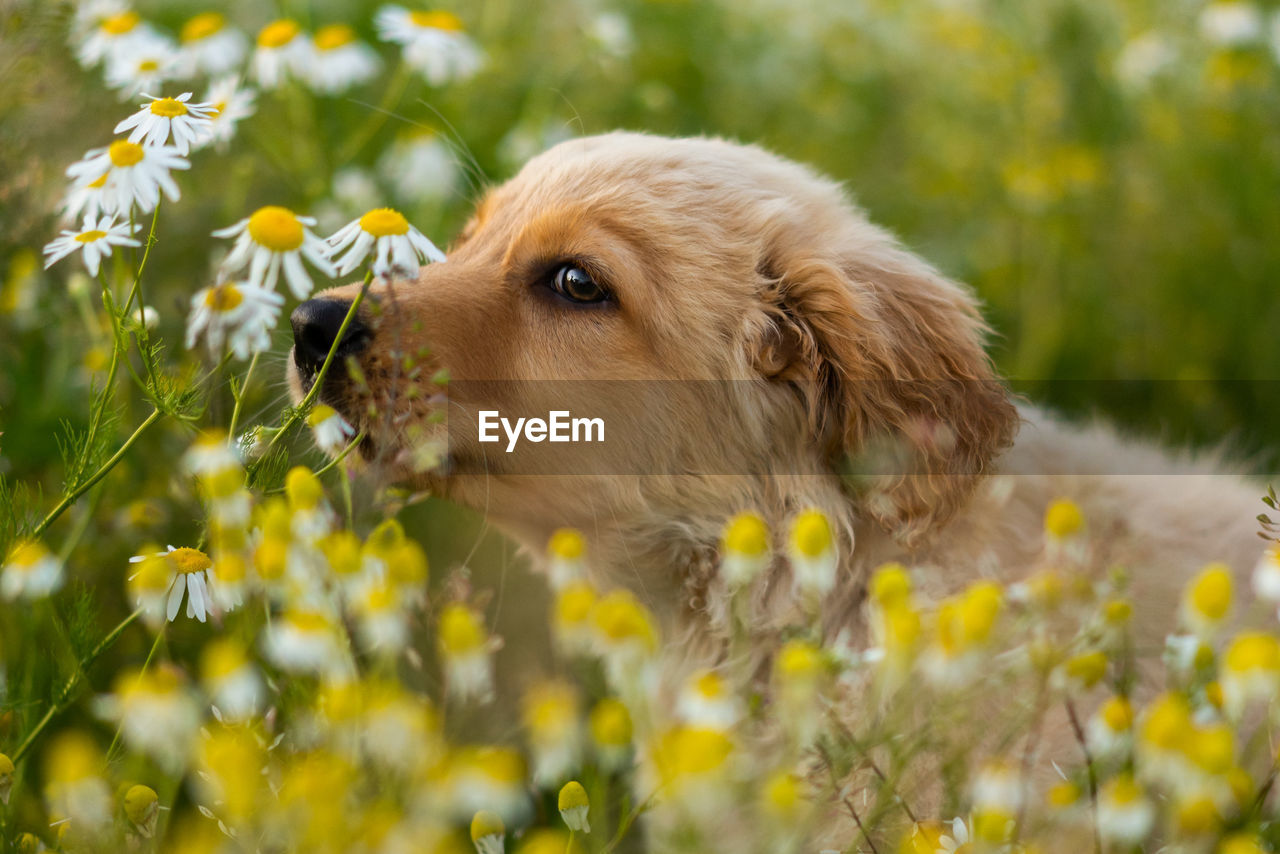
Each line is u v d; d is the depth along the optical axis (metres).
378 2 4.93
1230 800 1.70
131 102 3.25
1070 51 5.23
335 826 1.42
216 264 2.91
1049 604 1.87
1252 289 4.96
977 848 1.61
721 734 1.52
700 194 2.71
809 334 2.54
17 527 2.13
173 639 2.60
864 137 5.55
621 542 2.67
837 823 2.14
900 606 1.67
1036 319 4.93
